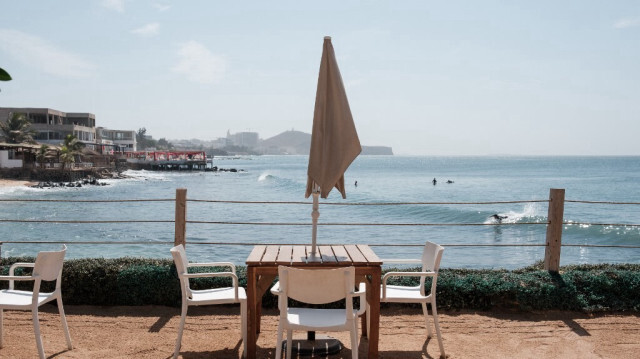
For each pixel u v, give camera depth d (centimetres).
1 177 5519
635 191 4581
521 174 8100
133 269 573
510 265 1341
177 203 596
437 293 566
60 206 3450
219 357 427
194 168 10369
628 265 650
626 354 445
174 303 571
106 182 5950
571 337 487
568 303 560
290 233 1931
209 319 530
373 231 2020
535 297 555
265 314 550
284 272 352
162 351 439
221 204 3409
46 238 1917
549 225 618
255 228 2088
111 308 564
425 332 498
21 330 485
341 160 391
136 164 9569
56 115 8625
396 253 1541
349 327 355
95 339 467
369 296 420
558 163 15488
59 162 6309
